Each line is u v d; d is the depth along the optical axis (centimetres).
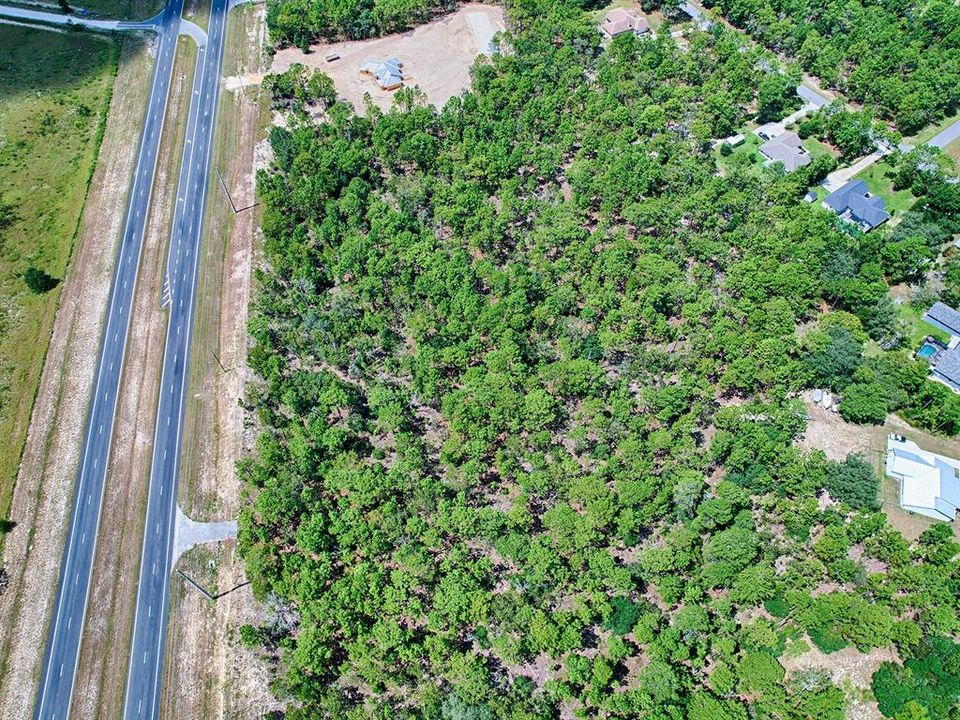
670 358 18662
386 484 16125
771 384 18262
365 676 14000
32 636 15250
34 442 18212
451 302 19688
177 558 16238
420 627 14900
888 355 18938
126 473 17675
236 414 18638
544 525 15850
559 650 14312
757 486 16725
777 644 14412
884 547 15488
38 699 14462
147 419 18662
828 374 18625
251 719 14012
